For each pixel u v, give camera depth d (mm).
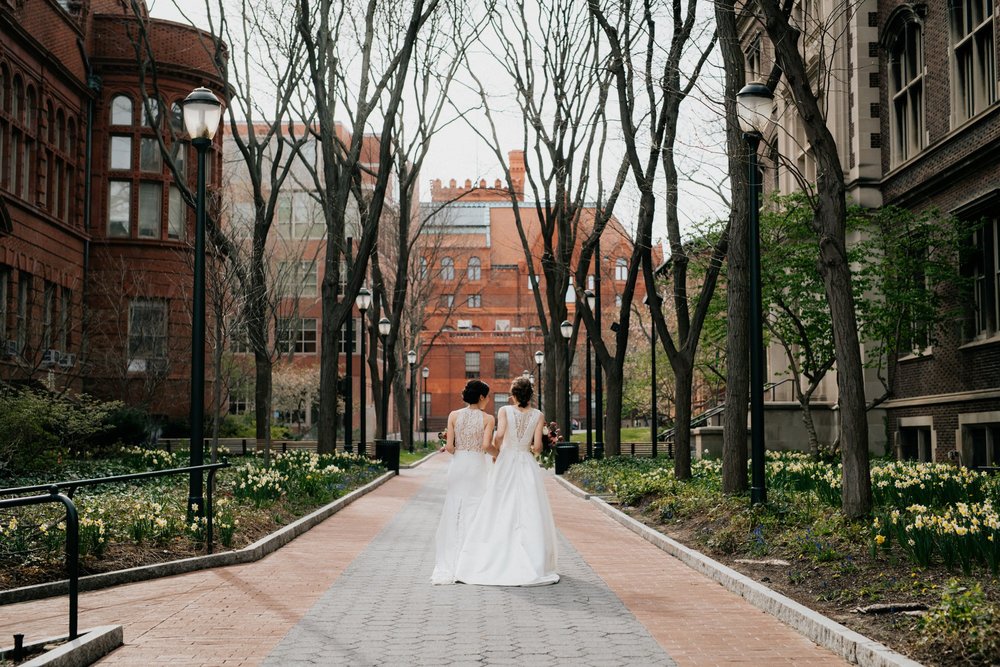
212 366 38312
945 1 21922
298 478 18391
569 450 29484
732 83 15461
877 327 22469
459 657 6516
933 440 22453
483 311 88062
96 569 9602
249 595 8906
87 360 33156
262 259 26156
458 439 9953
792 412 28125
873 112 25391
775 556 10070
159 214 38250
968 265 21359
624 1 19609
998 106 19203
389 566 10773
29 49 30938
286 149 59875
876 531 9328
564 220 29734
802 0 27656
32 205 30609
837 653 6660
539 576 9477
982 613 6312
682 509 14281
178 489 17328
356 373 59594
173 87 38500
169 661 6418
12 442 20656
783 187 30328
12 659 6066
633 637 7141
